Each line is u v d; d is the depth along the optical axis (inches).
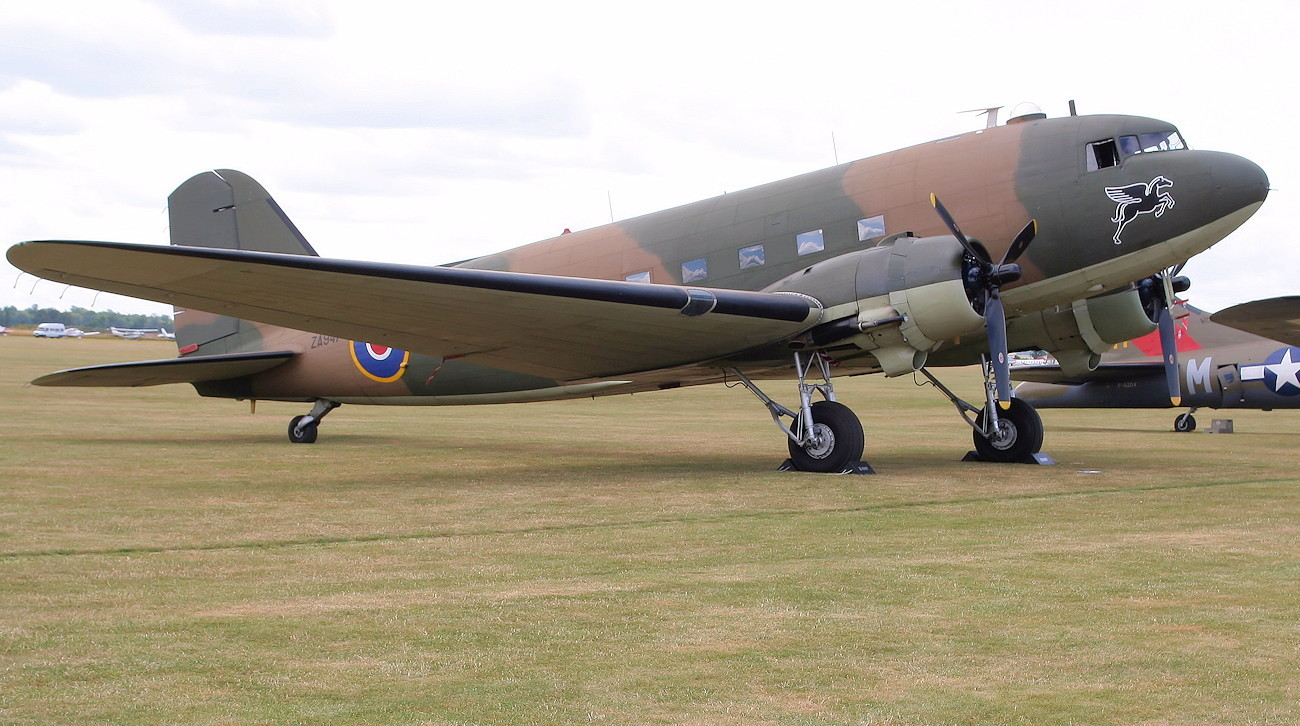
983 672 161.2
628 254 519.5
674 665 165.5
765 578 228.5
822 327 424.5
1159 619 190.4
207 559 252.2
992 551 258.4
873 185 463.5
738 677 159.5
